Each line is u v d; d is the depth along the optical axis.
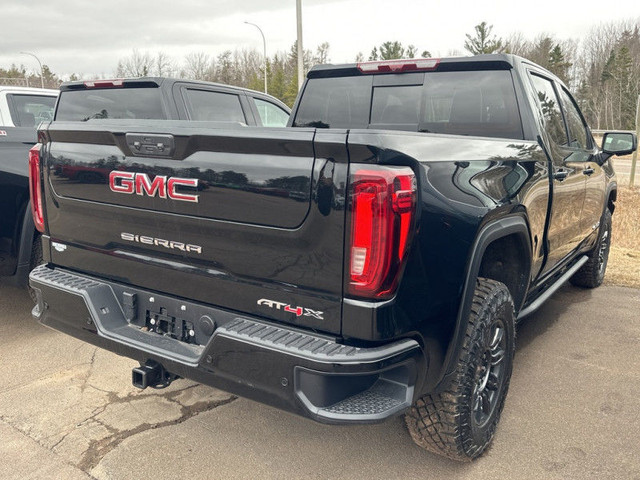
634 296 5.43
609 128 63.06
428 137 2.18
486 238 2.38
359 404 2.06
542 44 66.06
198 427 2.96
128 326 2.64
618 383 3.56
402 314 2.04
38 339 4.12
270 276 2.16
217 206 2.22
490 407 2.73
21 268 4.13
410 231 2.00
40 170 2.89
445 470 2.64
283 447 2.80
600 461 2.71
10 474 2.54
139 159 2.44
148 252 2.53
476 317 2.43
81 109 5.82
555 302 5.21
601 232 5.24
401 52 65.75
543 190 3.13
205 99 5.78
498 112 3.39
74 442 2.80
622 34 70.44
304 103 4.13
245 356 2.12
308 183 2.00
